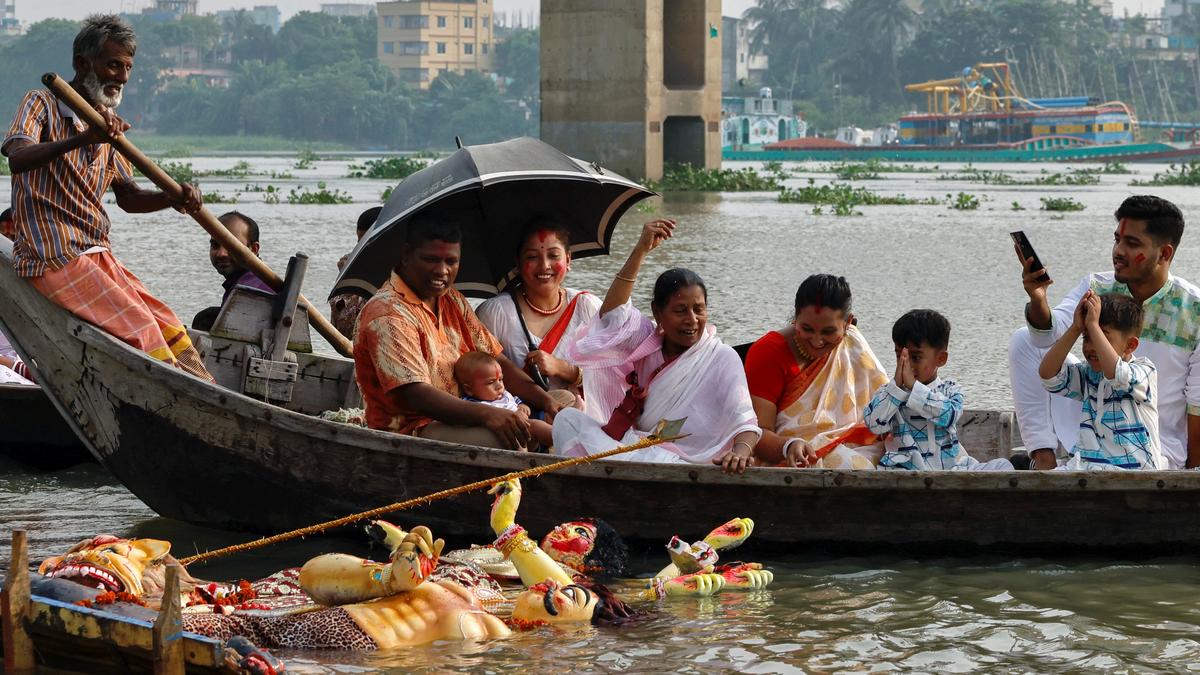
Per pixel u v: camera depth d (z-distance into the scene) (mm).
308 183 66188
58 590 6965
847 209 43812
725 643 7285
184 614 7312
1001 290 24219
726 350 9422
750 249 31328
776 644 7281
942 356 9375
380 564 7488
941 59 176625
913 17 182125
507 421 9195
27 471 11711
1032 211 46219
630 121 60062
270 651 7066
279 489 9422
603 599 7770
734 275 25750
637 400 9578
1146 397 9195
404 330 9320
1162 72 190250
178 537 9695
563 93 61000
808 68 194125
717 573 8383
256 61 198000
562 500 8992
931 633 7465
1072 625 7598
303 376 11852
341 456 9172
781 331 9711
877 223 40000
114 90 9719
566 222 10828
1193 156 117000
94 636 6473
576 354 9602
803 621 7680
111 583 7238
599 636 7379
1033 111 129000
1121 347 9352
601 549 8656
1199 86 189375
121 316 9734
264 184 64500
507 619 7668
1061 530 8891
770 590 8297
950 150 122500
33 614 6625
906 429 9461
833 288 9305
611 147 60500
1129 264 9742
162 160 115062
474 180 9711
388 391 9320
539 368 9938
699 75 64500
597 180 10102
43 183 9594
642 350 9531
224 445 9367
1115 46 194500
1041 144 124312
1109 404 9273
